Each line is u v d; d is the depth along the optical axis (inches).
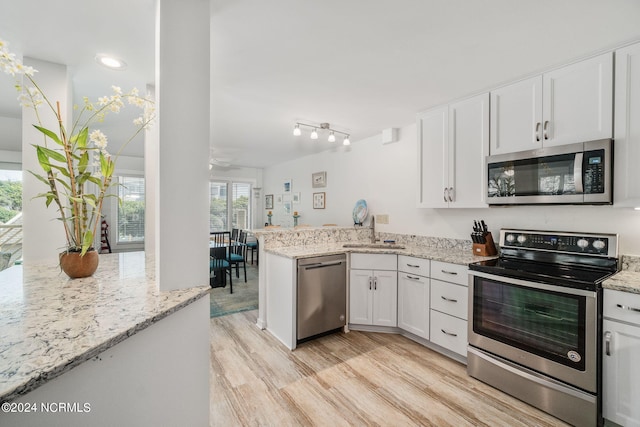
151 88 90.7
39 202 74.1
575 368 65.2
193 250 49.7
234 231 220.4
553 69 79.0
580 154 71.6
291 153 203.8
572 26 61.0
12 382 22.6
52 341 29.5
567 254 82.3
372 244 131.3
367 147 159.3
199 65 50.2
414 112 116.3
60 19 58.7
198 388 49.1
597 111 71.1
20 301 41.9
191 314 47.6
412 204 134.5
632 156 66.4
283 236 122.0
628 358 59.9
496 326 79.1
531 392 71.6
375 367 89.2
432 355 96.9
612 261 74.7
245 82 88.9
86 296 44.4
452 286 92.4
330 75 84.7
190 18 49.6
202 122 50.4
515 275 75.0
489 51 71.2
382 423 65.5
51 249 75.0
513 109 87.0
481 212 108.8
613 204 69.0
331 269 110.2
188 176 49.1
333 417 67.4
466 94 97.2
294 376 83.9
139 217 228.7
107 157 56.4
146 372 39.2
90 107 53.5
